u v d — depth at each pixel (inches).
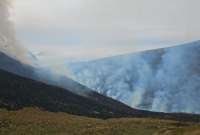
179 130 6604.3
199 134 6038.4
